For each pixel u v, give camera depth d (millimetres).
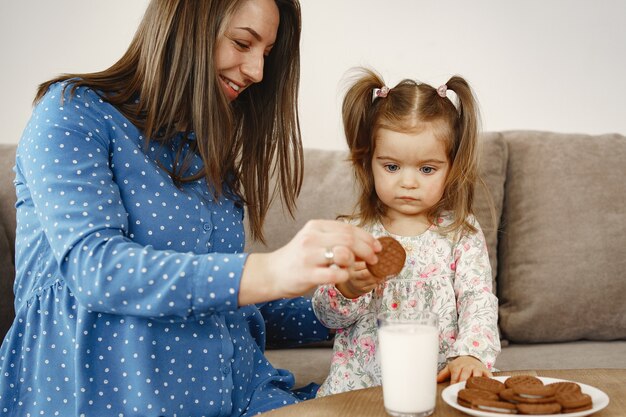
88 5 2600
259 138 1495
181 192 1260
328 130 2570
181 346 1199
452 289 1526
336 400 1032
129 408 1155
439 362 1495
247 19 1282
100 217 1104
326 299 1474
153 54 1243
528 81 2541
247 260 1018
